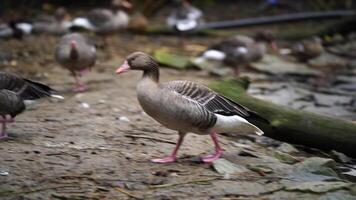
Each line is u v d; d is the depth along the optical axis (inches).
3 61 676.7
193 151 395.2
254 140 457.7
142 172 347.9
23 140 392.8
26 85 398.0
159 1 1029.2
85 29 821.2
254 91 625.3
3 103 383.9
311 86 674.2
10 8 1031.0
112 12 799.7
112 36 878.4
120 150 385.4
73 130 424.5
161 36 915.4
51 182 326.6
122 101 526.3
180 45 848.9
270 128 437.1
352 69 766.5
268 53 833.5
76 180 331.3
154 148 395.5
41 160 355.9
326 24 1015.6
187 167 360.2
